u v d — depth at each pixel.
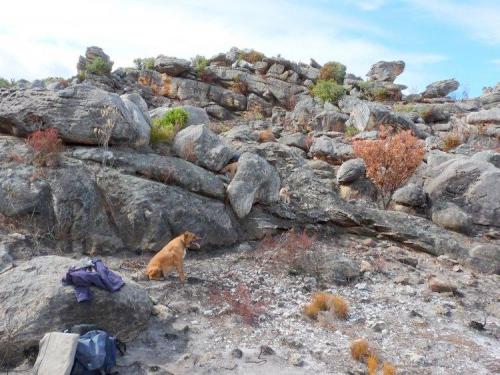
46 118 10.90
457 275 10.85
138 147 11.87
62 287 6.92
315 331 8.04
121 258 9.84
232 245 11.28
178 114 14.61
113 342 6.49
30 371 6.13
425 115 26.30
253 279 9.71
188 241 9.33
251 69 34.22
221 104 31.95
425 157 16.72
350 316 8.67
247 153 12.70
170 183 11.28
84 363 6.03
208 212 11.06
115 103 11.36
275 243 11.45
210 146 12.56
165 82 32.44
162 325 7.65
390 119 22.22
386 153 14.34
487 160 15.35
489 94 30.48
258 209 12.36
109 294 7.06
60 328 6.57
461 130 22.44
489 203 12.90
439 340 7.95
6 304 6.72
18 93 11.42
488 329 8.48
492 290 10.20
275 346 7.46
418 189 13.73
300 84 33.09
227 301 8.71
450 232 12.64
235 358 6.96
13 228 9.48
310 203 12.93
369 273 10.47
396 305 9.20
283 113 28.64
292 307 8.84
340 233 12.56
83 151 10.87
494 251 11.52
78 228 9.83
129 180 10.66
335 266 10.27
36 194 9.72
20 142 10.80
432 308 9.13
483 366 7.21
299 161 14.81
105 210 10.27
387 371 6.67
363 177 15.21
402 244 12.21
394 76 34.47
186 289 8.87
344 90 29.80
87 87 11.55
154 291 8.58
